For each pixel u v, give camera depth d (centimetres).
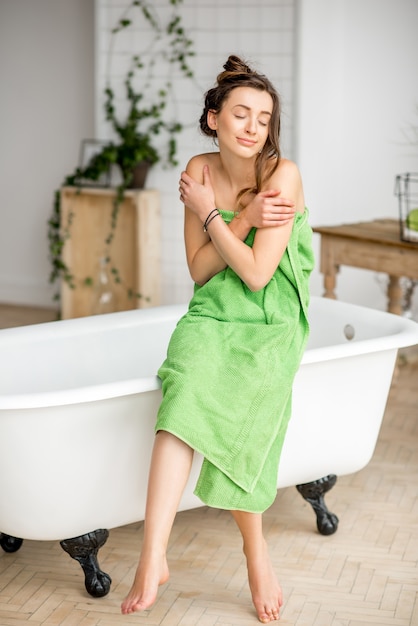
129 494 267
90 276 556
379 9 537
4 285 623
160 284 555
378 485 346
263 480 254
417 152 549
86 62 582
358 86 541
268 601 254
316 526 312
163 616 258
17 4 594
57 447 249
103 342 321
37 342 306
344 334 330
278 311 258
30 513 256
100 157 533
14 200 616
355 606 263
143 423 262
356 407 299
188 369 246
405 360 496
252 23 514
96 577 267
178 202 544
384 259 407
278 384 252
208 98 254
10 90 605
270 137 252
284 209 246
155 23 530
